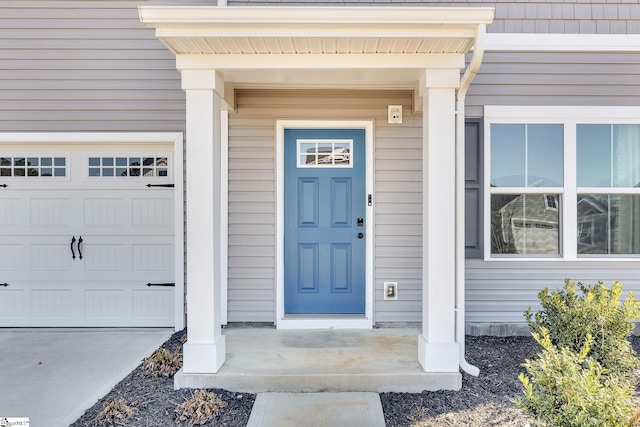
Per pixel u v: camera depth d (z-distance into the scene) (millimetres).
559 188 4262
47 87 4375
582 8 4242
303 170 4418
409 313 4324
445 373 2986
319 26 2793
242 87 4121
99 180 4500
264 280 4320
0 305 4492
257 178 4320
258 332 4082
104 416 2576
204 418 2570
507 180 4281
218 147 3217
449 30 2828
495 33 4211
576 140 4277
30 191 4492
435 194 3070
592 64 4258
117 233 4500
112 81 4375
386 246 4332
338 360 3273
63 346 3943
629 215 4301
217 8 2725
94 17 4355
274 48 2992
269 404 2791
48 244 4496
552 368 2082
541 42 4215
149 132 4395
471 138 4254
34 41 4363
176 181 4410
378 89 4230
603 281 4238
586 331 3029
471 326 4246
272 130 4309
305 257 4430
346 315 4395
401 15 2746
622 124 4281
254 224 4328
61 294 4500
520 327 4238
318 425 2523
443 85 3057
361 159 4426
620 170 4277
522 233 4297
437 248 3062
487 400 2828
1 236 4496
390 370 3059
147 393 2941
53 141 4395
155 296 4500
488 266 4250
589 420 1830
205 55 3076
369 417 2617
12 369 3400
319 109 4305
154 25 2785
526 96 4254
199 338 3041
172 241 4492
